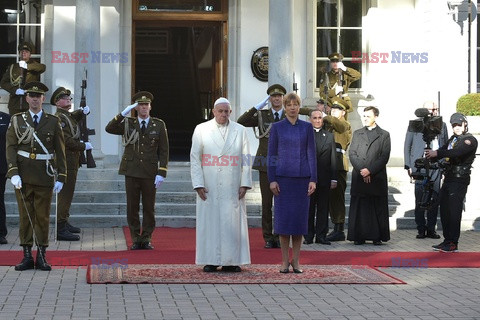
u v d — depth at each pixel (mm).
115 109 22188
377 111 16719
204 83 29688
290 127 13188
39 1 22500
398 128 22422
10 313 10266
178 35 31188
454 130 15680
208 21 22891
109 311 10430
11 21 22562
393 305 11016
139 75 29500
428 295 11703
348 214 17844
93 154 20172
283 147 13109
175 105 29312
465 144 15430
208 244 13125
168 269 13344
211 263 13102
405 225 18812
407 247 16219
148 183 15648
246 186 13266
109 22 22188
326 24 22719
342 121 17156
